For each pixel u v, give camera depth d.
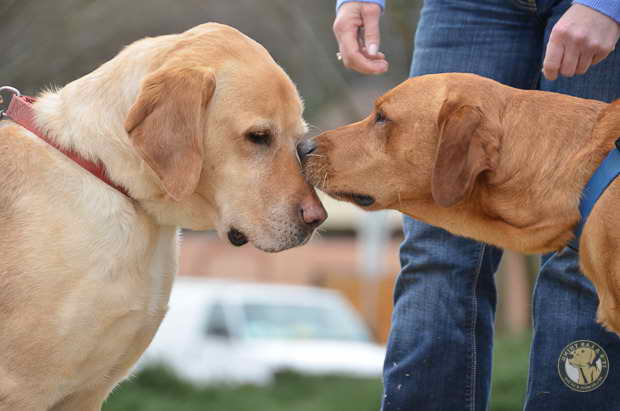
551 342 6.15
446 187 5.77
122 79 6.15
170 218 6.19
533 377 6.23
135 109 5.84
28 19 15.85
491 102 5.99
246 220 6.23
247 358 16.64
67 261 5.71
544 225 5.79
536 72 6.60
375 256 29.25
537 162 5.80
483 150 5.84
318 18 20.19
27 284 5.64
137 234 5.97
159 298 6.18
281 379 16.33
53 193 5.82
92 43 17.78
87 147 5.96
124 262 5.89
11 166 5.88
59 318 5.67
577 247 5.79
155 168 5.83
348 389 15.29
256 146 6.23
